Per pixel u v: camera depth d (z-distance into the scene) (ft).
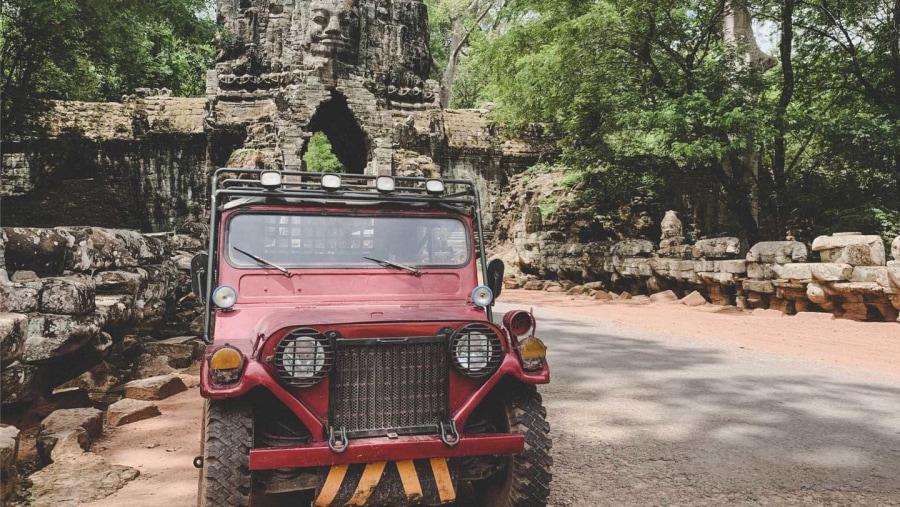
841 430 18.40
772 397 22.25
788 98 64.59
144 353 26.43
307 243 13.99
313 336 10.97
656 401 21.67
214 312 13.37
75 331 17.60
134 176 94.99
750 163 66.54
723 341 34.81
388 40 102.06
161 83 116.06
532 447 11.79
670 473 15.02
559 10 71.20
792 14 65.46
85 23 56.75
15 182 92.53
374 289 13.97
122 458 15.87
